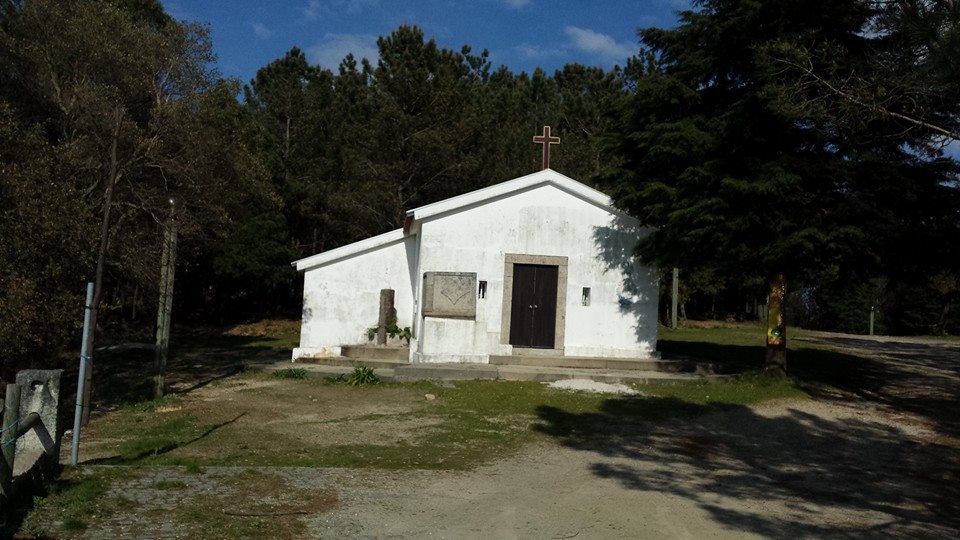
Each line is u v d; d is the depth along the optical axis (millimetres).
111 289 24156
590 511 7281
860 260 14758
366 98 30391
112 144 13797
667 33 16109
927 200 13992
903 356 22734
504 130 31109
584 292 17562
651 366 16953
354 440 10125
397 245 19125
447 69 29375
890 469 9609
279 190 30766
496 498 7582
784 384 15227
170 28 15500
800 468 9516
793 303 43781
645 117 15758
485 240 17328
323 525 6477
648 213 15508
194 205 15977
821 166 13781
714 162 14289
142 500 6844
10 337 10930
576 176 29281
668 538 6578
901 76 9594
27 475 6672
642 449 10156
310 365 17250
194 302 37625
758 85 14406
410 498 7422
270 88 36812
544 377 15180
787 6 13617
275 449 9492
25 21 15094
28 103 15297
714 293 34812
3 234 11344
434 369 15219
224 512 6633
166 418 11586
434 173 28516
